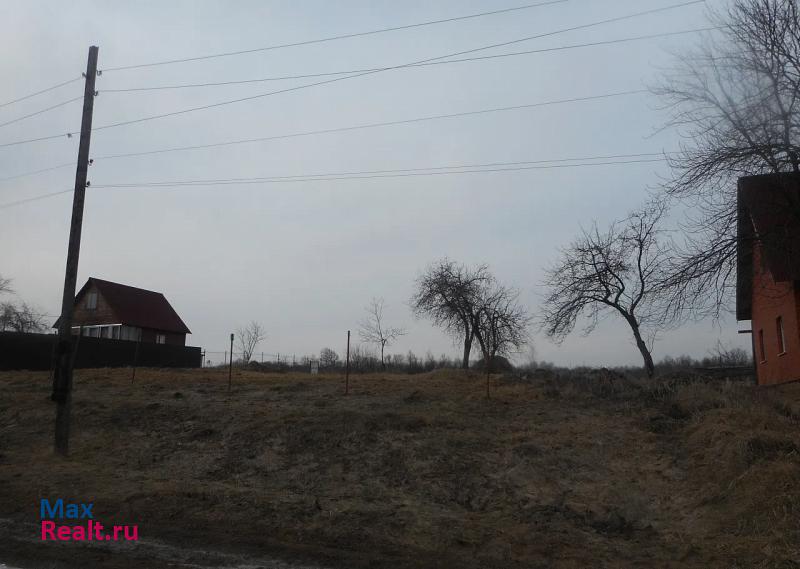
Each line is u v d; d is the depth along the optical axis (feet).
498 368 122.31
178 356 127.95
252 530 31.37
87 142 51.42
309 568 26.50
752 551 28.25
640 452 41.73
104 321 167.22
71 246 49.62
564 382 61.77
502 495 37.22
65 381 47.80
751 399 47.70
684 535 31.53
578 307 88.63
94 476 40.70
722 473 36.14
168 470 43.32
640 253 85.46
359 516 33.17
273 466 42.88
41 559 26.81
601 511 34.83
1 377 78.07
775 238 46.96
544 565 27.91
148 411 55.52
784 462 34.37
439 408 53.62
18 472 41.60
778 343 71.05
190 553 27.96
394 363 157.48
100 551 27.99
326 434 47.19
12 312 187.42
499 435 46.16
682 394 50.93
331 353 169.78
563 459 41.24
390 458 42.73
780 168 44.52
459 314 134.21
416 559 27.99
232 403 58.03
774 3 45.24
